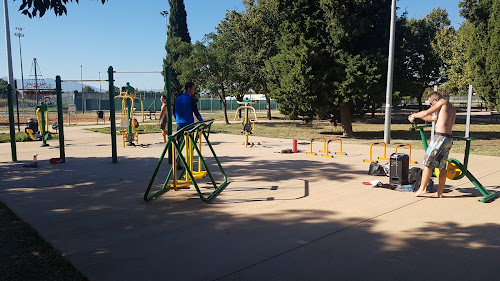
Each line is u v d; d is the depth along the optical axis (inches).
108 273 135.2
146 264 142.6
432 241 163.2
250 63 1081.4
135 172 328.8
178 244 162.4
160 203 229.3
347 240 165.2
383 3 661.9
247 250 155.1
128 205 224.7
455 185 271.0
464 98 2854.3
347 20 627.2
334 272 134.6
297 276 131.8
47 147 515.8
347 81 632.4
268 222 191.0
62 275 135.1
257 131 828.0
